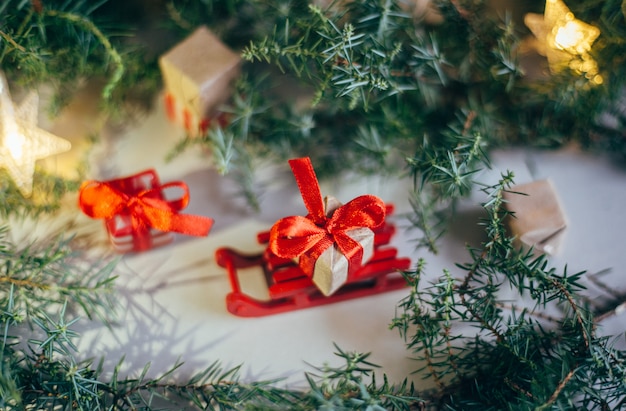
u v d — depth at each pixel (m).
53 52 0.55
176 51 0.55
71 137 0.60
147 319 0.56
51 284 0.54
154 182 0.56
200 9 0.58
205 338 0.56
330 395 0.49
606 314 0.56
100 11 0.58
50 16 0.53
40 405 0.52
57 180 0.56
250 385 0.51
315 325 0.56
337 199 0.57
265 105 0.56
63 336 0.50
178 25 0.58
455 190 0.54
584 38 0.52
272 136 0.57
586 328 0.49
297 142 0.58
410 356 0.56
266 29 0.56
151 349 0.55
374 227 0.52
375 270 0.55
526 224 0.56
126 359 0.55
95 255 0.57
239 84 0.56
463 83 0.56
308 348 0.56
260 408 0.48
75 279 0.56
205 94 0.55
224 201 0.59
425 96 0.55
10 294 0.49
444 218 0.56
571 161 0.60
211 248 0.58
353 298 0.57
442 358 0.56
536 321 0.52
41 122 0.60
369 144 0.56
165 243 0.58
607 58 0.54
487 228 0.50
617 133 0.59
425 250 0.58
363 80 0.51
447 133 0.54
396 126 0.56
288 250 0.51
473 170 0.52
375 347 0.56
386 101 0.56
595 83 0.54
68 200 0.58
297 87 0.61
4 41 0.52
